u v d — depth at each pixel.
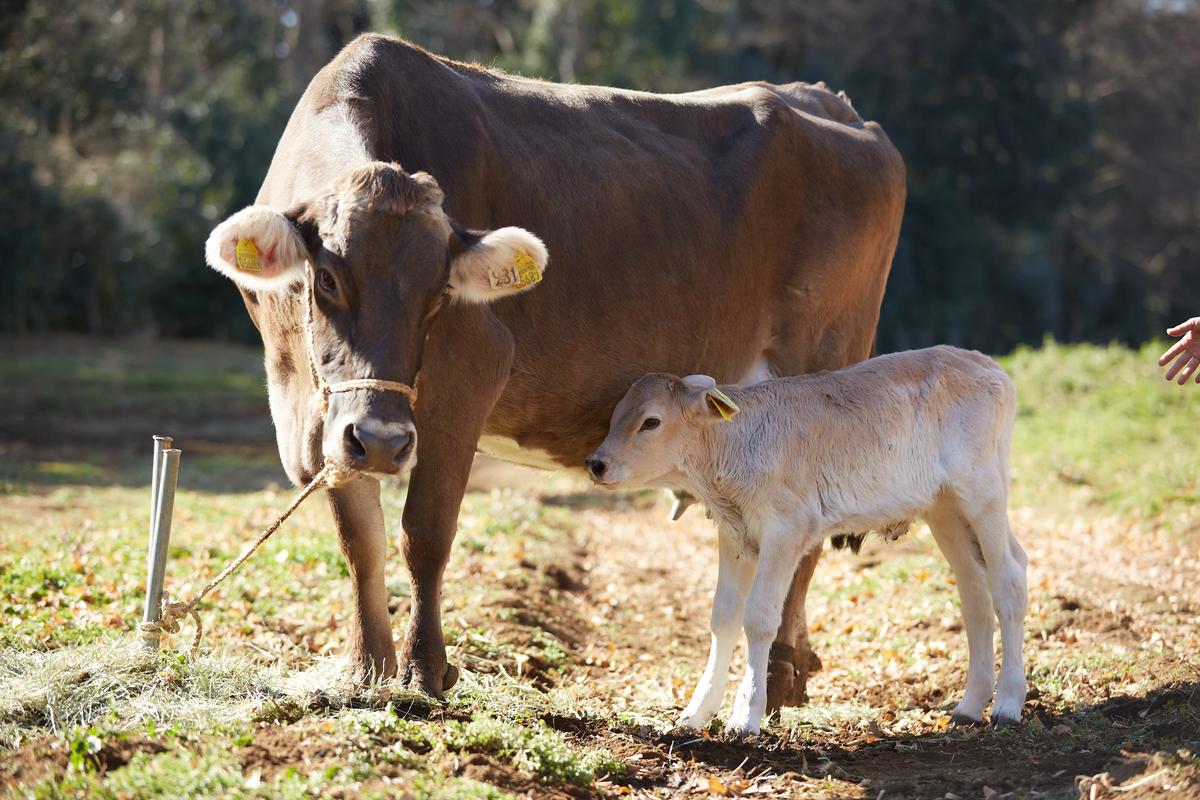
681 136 8.15
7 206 38.81
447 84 6.97
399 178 5.73
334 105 6.59
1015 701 7.12
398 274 5.63
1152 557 12.83
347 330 5.65
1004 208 49.28
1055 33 50.16
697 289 7.79
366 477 6.46
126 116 42.75
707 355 7.98
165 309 45.53
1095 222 55.44
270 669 6.94
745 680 6.79
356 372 5.60
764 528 6.92
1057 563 12.23
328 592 9.66
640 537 15.54
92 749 5.31
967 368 7.44
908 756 6.56
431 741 5.71
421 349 5.76
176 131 45.34
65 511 13.96
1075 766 6.04
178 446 22.17
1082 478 17.23
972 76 48.69
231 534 11.90
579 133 7.52
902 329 49.38
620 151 7.62
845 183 8.70
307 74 50.97
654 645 9.98
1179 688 7.27
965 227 49.38
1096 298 57.66
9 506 14.07
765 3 52.84
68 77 39.66
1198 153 54.47
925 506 7.21
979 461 7.28
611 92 8.03
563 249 7.14
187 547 11.08
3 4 37.06
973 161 49.16
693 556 14.40
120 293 43.28
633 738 6.59
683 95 8.83
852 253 8.73
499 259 5.81
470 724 5.93
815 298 8.60
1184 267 57.12
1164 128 54.62
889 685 8.38
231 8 48.84
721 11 52.72
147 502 15.00
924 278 49.78
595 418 7.49
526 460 7.73
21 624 7.71
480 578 10.73
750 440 6.90
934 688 8.14
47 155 39.91
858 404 7.07
